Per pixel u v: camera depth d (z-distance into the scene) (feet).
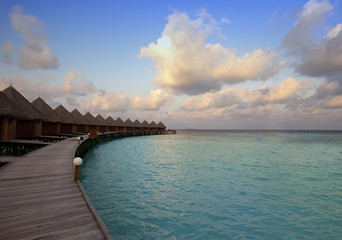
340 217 19.26
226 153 67.15
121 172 36.70
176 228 16.87
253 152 71.41
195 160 51.52
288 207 21.49
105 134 100.68
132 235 15.70
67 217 11.88
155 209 20.51
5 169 23.15
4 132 45.55
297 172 39.06
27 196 15.01
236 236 15.83
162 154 62.59
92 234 10.21
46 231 10.32
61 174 21.17
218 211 20.27
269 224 17.79
